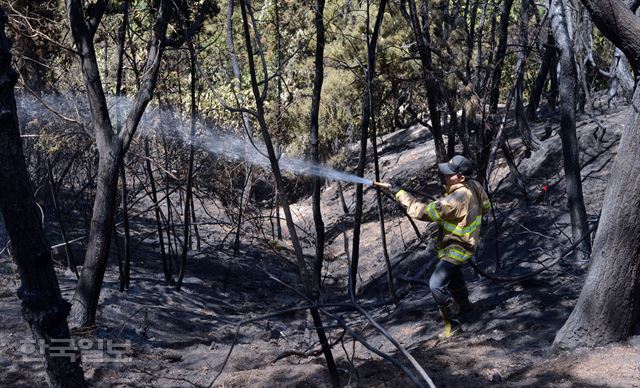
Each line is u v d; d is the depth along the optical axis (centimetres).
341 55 1043
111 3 833
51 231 1075
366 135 762
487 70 905
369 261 1239
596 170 1112
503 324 635
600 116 1330
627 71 1462
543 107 1812
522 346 583
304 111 1271
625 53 503
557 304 662
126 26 830
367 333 770
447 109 912
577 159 798
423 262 1069
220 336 791
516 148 1389
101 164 684
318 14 711
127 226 886
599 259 524
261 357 677
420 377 537
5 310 686
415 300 852
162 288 948
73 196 1258
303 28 920
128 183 1459
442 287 627
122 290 876
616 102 1488
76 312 683
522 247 945
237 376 588
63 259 966
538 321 625
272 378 574
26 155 1090
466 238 615
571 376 489
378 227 1420
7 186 375
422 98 1077
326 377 566
